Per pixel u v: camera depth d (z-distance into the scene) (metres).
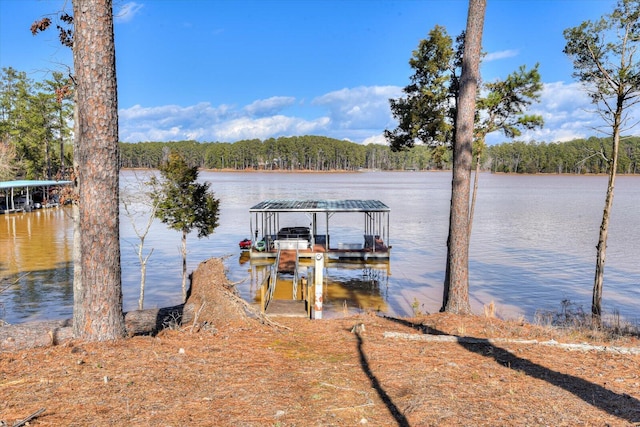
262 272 22.66
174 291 18.03
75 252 7.11
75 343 6.26
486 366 5.88
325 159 198.50
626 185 110.88
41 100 53.97
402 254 27.80
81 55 6.05
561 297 18.12
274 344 6.88
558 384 5.22
